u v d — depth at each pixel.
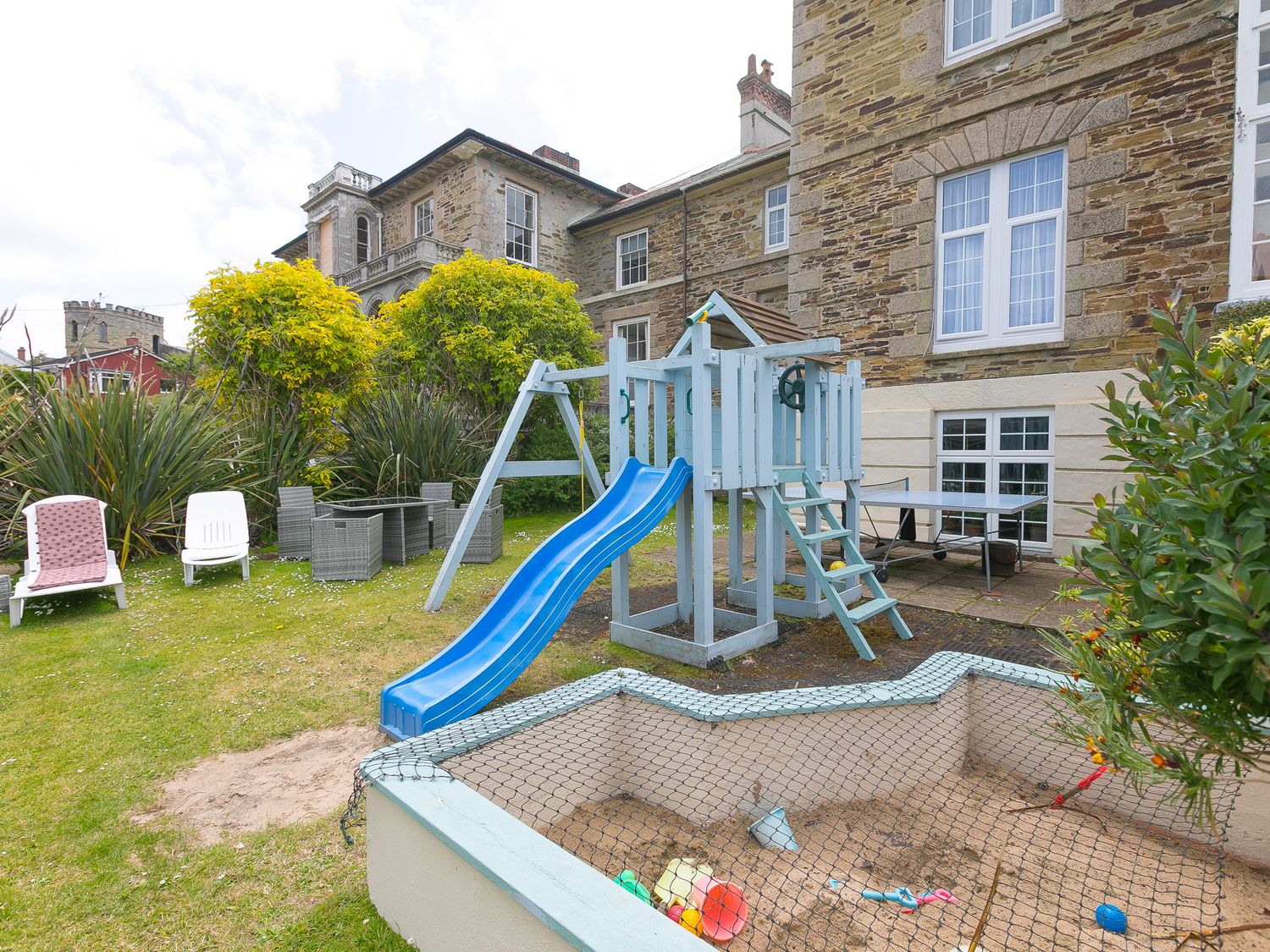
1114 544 1.36
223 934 1.72
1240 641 1.07
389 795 1.68
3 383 6.93
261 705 3.23
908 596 5.40
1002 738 2.62
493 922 1.38
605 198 17.64
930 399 7.66
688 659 3.89
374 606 5.13
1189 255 6.02
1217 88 5.86
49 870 1.97
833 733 2.41
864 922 1.79
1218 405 1.27
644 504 3.80
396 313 12.45
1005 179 7.20
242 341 8.66
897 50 7.83
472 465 10.12
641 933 1.15
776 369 5.05
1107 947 1.68
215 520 6.28
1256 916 1.78
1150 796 2.22
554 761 2.27
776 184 13.02
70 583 4.85
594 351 13.16
